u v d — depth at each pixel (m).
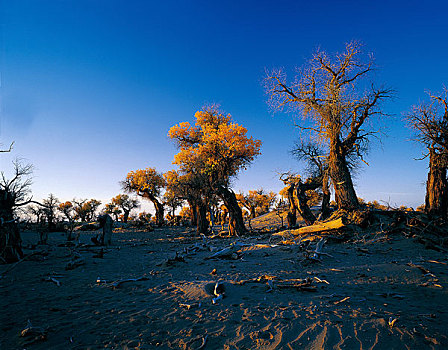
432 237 10.91
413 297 4.86
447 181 15.62
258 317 4.09
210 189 26.72
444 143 15.47
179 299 5.31
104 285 6.79
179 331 3.77
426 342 3.08
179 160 32.53
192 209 50.84
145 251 15.11
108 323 4.16
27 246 15.40
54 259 11.38
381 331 3.38
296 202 25.14
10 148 17.70
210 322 4.02
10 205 11.43
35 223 33.19
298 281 6.10
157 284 6.79
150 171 56.53
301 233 15.79
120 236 30.91
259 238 18.11
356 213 15.37
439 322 3.64
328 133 18.78
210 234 29.28
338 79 18.88
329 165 18.86
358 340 3.19
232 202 25.17
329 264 8.50
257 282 6.29
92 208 74.81
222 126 30.11
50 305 5.16
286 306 4.52
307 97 19.30
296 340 3.29
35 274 8.34
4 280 7.52
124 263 10.58
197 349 3.21
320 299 4.82
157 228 48.50
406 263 7.50
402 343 3.08
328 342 3.18
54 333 3.81
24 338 3.64
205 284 5.98
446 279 5.81
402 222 13.15
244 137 28.86
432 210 12.91
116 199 68.88
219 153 28.89
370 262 8.45
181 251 14.45
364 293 5.16
